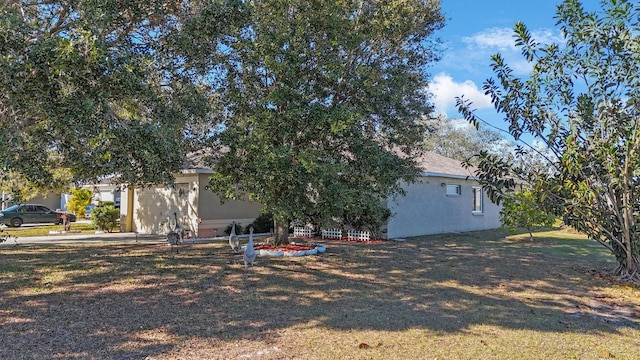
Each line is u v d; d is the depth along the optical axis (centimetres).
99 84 542
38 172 584
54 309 582
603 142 811
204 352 440
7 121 577
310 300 659
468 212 1998
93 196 2552
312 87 930
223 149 1052
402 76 981
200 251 1141
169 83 789
